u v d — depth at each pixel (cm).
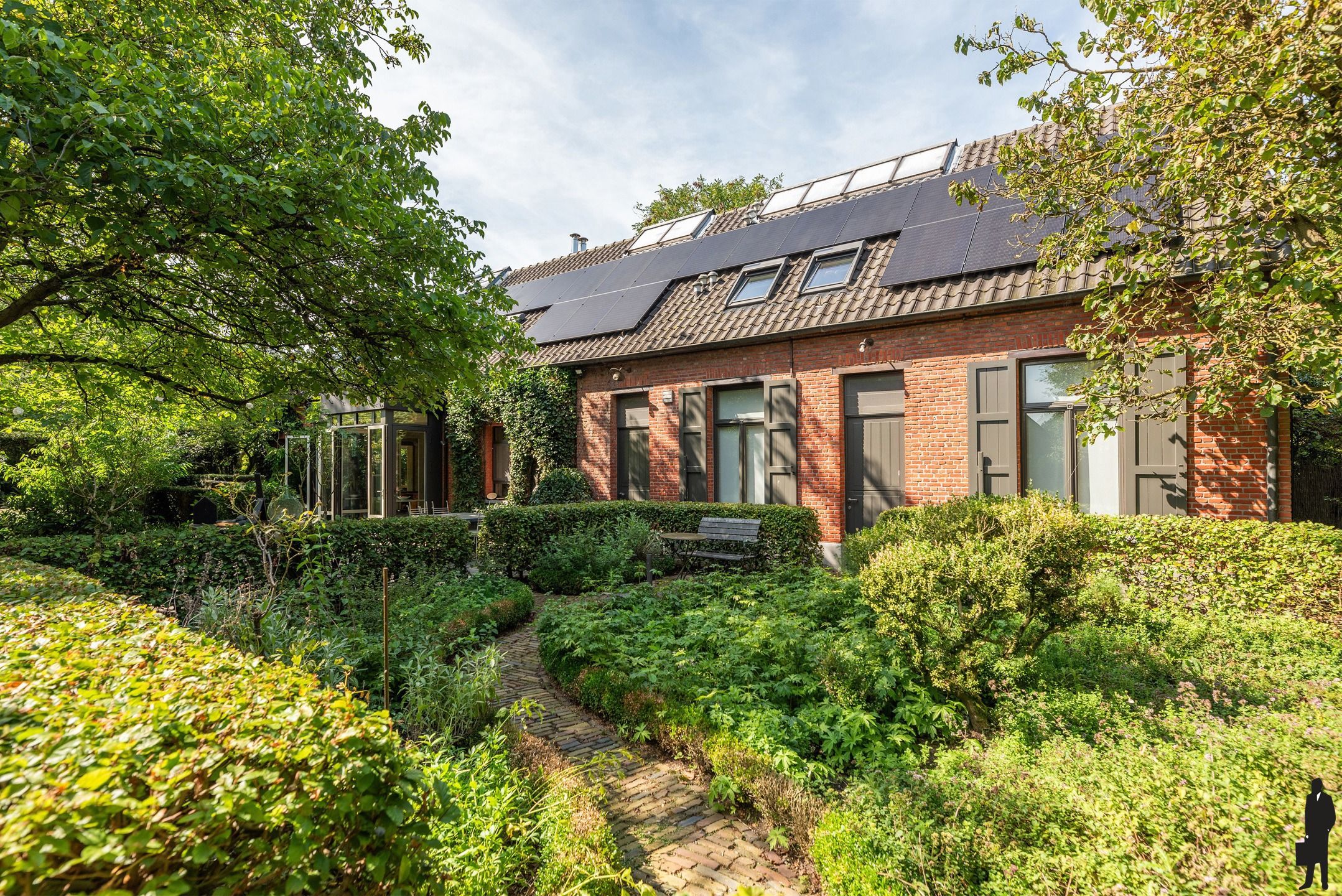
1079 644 503
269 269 473
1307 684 399
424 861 172
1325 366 429
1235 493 683
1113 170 632
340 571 652
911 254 934
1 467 803
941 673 398
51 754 123
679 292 1255
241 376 706
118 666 184
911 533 585
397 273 493
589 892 245
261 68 446
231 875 124
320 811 138
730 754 359
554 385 1295
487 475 1488
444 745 355
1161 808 237
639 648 530
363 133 496
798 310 1006
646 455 1225
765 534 944
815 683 433
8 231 389
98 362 575
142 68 337
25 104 292
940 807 279
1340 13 391
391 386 615
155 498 1180
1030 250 803
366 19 691
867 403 966
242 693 169
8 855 97
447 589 679
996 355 833
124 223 350
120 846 106
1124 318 624
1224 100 420
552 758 360
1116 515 758
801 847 300
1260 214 492
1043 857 230
